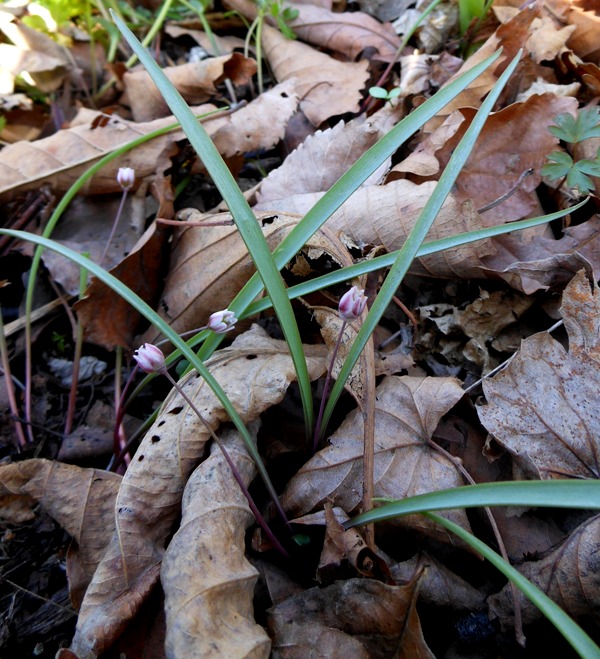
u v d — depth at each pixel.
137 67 0.25
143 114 0.24
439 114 0.19
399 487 0.13
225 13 0.28
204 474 0.12
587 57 0.21
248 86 0.25
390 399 0.14
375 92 0.20
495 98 0.11
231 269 0.16
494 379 0.13
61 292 0.19
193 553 0.11
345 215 0.17
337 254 0.14
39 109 0.24
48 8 0.27
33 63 0.26
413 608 0.10
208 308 0.16
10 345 0.18
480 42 0.23
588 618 0.11
